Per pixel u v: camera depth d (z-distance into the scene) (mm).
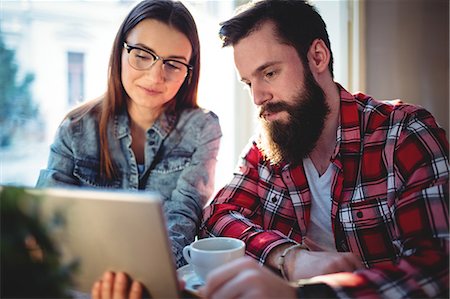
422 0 2004
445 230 812
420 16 2008
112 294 667
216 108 1798
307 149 1085
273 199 1158
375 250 1031
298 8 1075
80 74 1744
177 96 1355
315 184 1128
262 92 1055
